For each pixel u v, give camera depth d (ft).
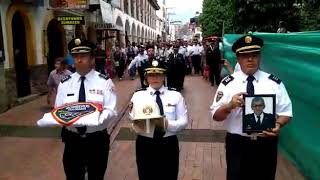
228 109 11.30
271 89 11.66
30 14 42.83
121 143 24.26
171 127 12.79
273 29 42.63
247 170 12.07
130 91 48.47
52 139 25.57
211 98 42.01
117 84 57.00
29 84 43.62
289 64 18.03
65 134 13.66
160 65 13.08
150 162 13.15
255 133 11.43
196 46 71.05
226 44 43.42
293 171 17.67
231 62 38.88
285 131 19.17
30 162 21.16
